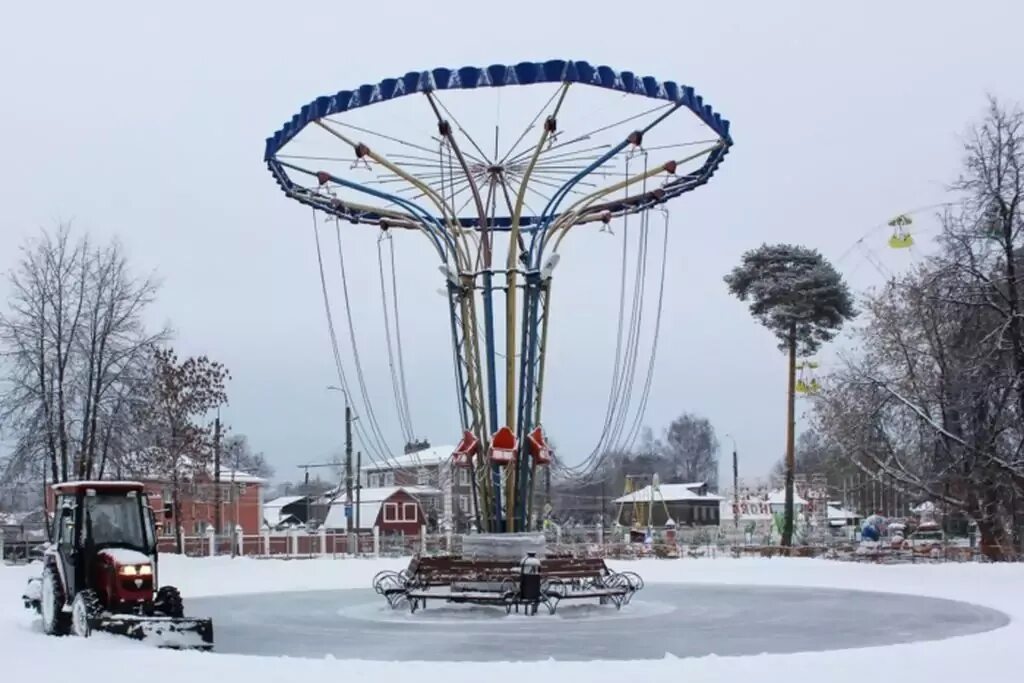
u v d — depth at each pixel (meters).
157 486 60.00
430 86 21.06
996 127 41.69
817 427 57.72
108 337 46.75
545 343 23.03
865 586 30.83
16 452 46.00
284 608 24.66
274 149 24.02
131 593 18.14
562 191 22.91
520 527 23.16
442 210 23.11
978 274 39.62
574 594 22.02
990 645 15.32
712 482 146.00
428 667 13.41
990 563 36.44
